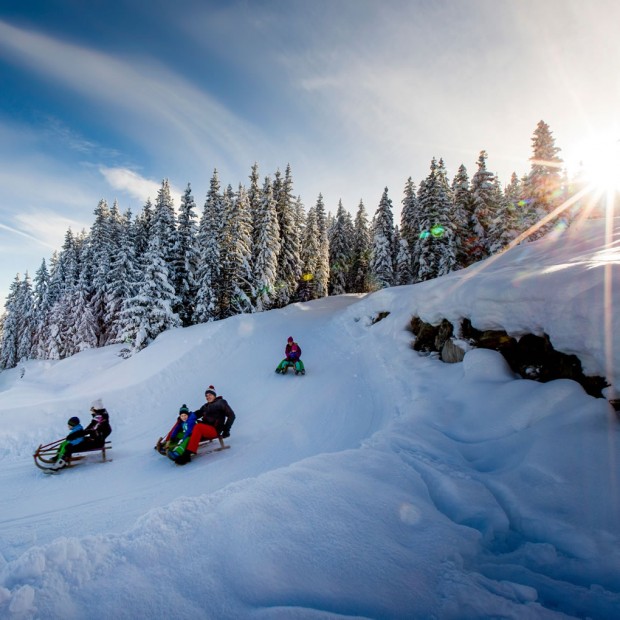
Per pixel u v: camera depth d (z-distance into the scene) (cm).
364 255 5416
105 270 3850
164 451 787
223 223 3036
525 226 2611
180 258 2984
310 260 4434
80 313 3831
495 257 1288
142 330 2352
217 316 2805
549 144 2658
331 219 5878
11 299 5272
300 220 4638
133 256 3616
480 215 3134
